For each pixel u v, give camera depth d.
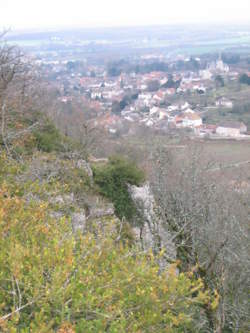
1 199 7.64
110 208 20.73
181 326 8.99
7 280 5.82
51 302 5.58
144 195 21.78
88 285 5.71
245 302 12.21
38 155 14.88
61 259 5.91
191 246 12.98
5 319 5.07
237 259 12.43
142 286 6.30
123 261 6.68
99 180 22.00
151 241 16.52
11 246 6.15
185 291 6.60
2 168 10.59
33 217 7.42
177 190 15.41
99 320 5.48
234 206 15.38
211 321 10.88
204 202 14.25
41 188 10.16
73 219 10.63
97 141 29.64
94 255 6.38
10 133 13.93
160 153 17.11
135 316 6.09
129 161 23.97
